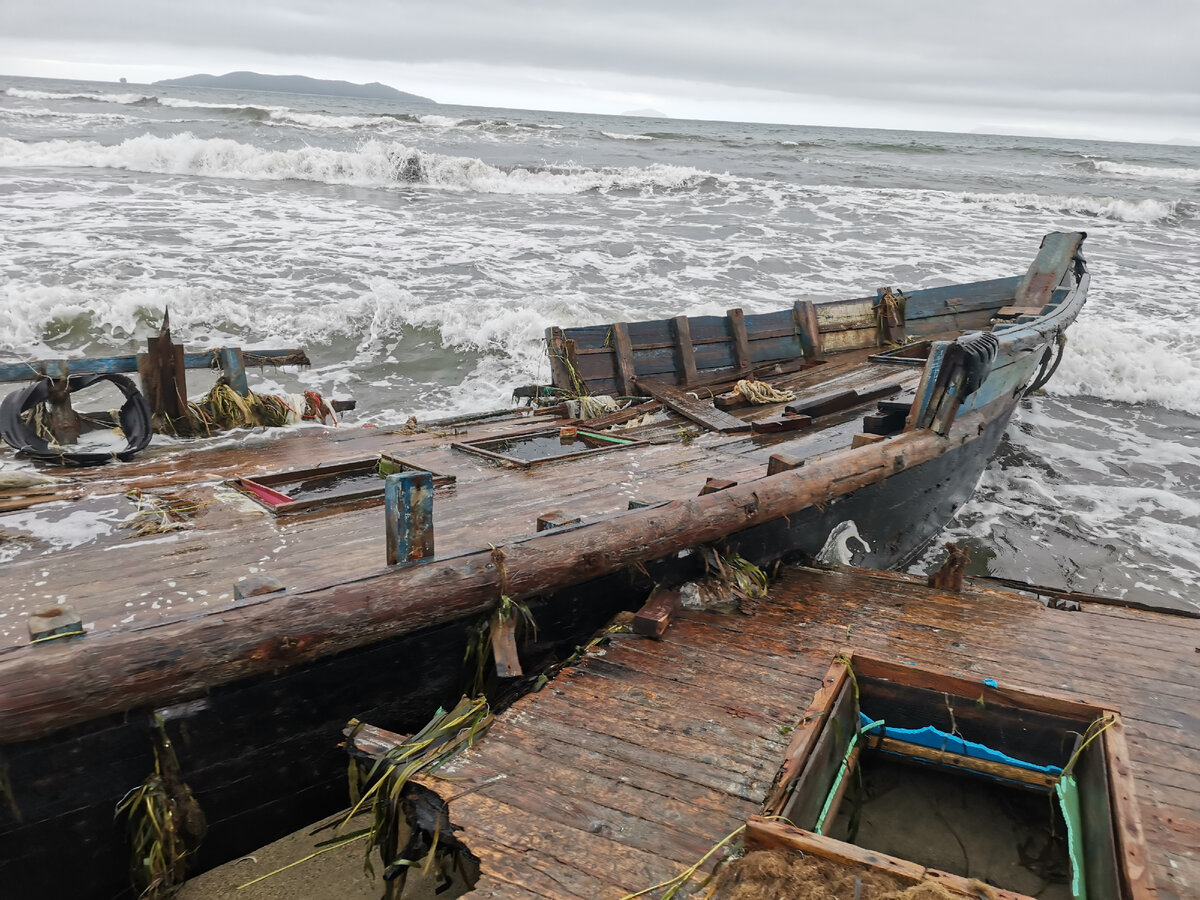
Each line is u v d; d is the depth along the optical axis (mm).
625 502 5348
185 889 3229
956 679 3691
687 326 8883
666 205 23797
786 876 2512
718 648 4242
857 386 8867
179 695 2869
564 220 20578
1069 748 3617
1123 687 4051
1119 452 10000
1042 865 3355
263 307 12266
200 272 13664
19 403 6000
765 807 2869
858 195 27781
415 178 25094
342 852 3521
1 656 2623
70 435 6312
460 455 6453
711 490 5090
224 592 3779
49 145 22719
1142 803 3234
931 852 3398
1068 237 11062
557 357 8234
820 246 18906
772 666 4066
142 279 12992
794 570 5383
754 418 7758
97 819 2906
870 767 3959
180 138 24609
